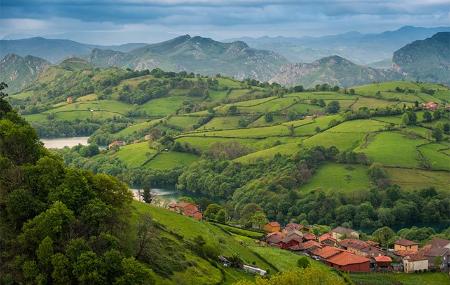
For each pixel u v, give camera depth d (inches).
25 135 3946.9
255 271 5098.4
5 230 3255.4
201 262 4559.5
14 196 3341.5
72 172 3654.0
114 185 3799.2
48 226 3181.6
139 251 3796.8
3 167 3545.8
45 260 3061.0
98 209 3454.7
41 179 3550.7
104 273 3075.8
